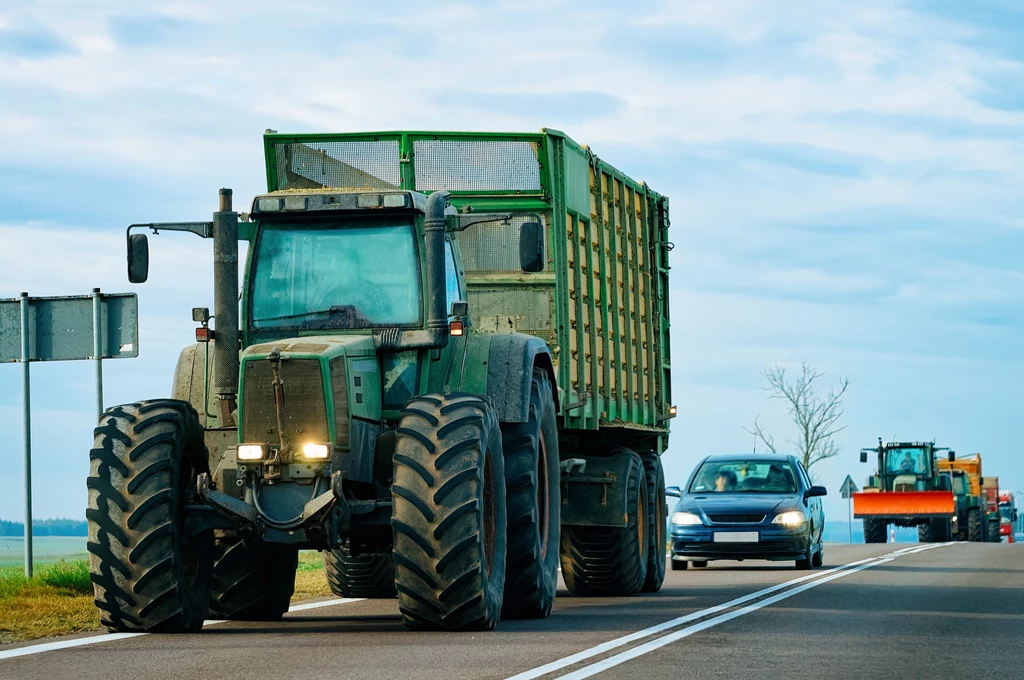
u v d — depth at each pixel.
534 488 13.48
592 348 18.34
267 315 12.76
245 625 12.83
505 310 16.73
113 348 17.45
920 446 57.78
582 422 17.73
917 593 17.53
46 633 11.55
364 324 12.71
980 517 59.69
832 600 16.30
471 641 11.06
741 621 13.37
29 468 17.38
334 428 11.56
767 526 25.62
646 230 21.77
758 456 28.03
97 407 17.38
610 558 18.20
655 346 22.23
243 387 11.60
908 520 54.69
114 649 10.42
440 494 11.41
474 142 16.59
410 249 12.88
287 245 12.91
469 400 11.98
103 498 11.39
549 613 14.04
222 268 12.44
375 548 12.66
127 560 11.30
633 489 18.48
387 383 12.70
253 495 11.46
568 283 17.12
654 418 21.98
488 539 12.17
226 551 13.37
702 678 9.15
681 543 25.97
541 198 16.69
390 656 10.01
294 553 14.00
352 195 12.84
